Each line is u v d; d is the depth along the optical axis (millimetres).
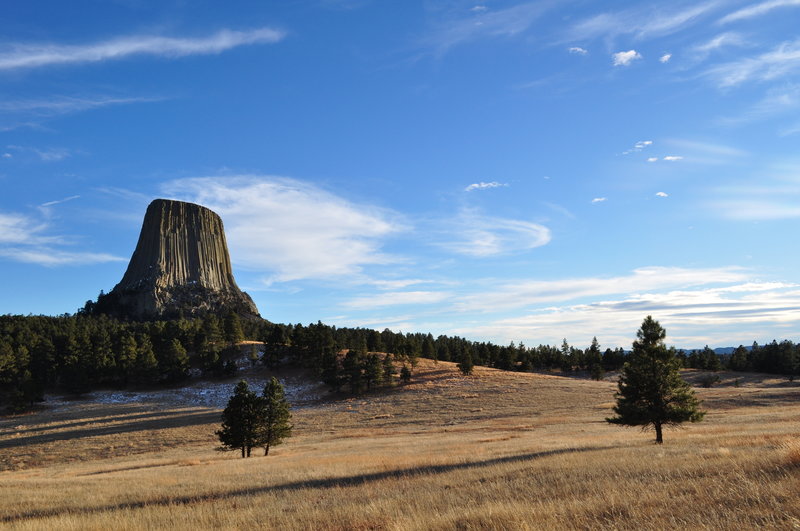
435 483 16391
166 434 67000
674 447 20984
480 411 70938
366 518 11438
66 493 21266
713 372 138375
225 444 45031
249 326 183125
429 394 90312
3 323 157625
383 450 35719
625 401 30516
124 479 26281
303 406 93250
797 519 7172
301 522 11773
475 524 9375
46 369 116625
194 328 150375
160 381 118938
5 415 93125
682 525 7836
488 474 17125
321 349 119500
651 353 29859
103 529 12391
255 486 19859
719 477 11258
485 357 153125
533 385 92500
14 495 21344
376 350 145875
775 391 69688
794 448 12250
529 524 8820
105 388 116438
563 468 16484
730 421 42781
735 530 7305
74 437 68500
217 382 116625
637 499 9945
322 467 25562
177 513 14203
